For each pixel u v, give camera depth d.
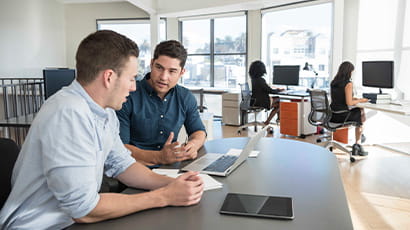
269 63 7.38
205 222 1.04
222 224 1.02
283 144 2.09
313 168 1.59
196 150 1.83
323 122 4.76
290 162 1.69
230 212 1.10
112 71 1.08
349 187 3.45
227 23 7.85
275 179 1.43
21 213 1.07
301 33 6.70
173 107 2.04
